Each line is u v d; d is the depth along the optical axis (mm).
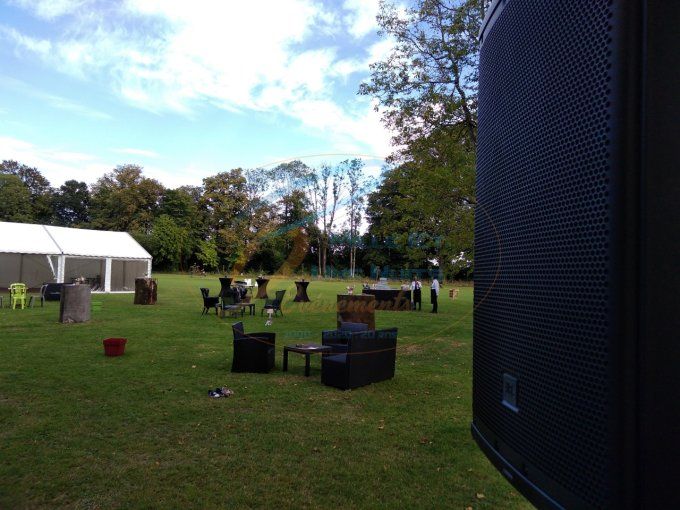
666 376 733
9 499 3232
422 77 10188
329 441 4395
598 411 779
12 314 13391
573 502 851
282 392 6016
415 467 3877
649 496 719
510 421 1161
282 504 3254
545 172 1008
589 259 820
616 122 760
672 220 750
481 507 3266
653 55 762
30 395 5516
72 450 4051
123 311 14922
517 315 1140
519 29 1183
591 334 808
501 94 1309
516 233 1167
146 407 5227
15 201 58406
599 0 824
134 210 56125
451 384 6559
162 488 3441
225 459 3961
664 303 738
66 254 21172
